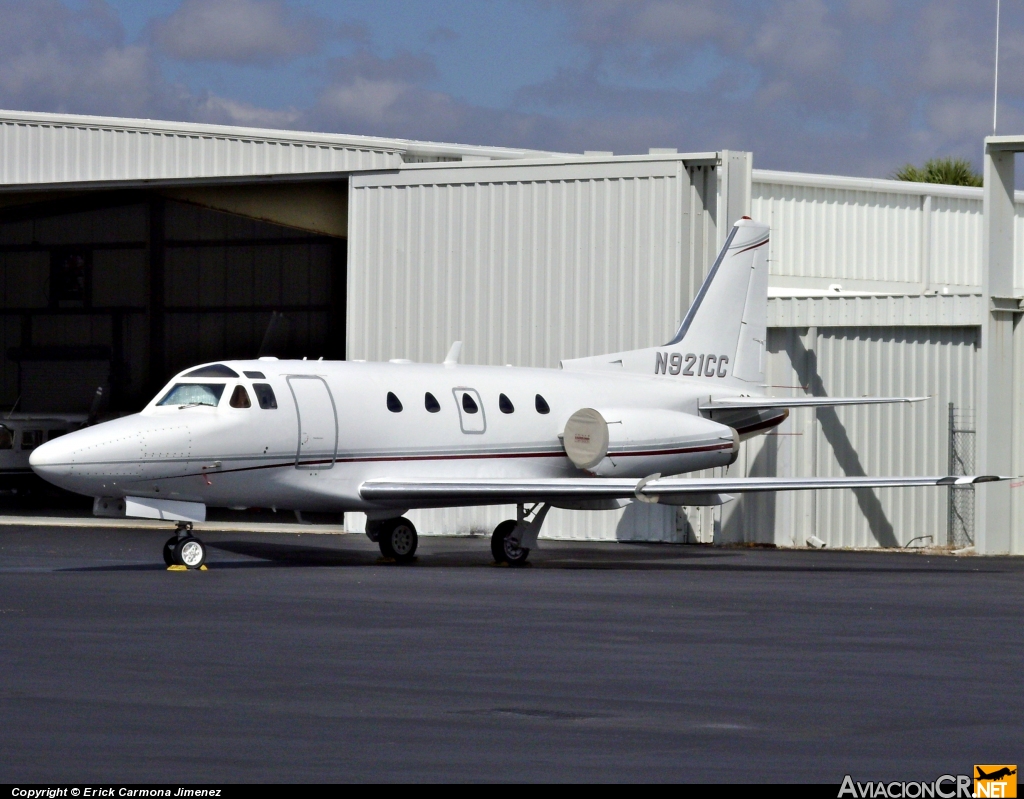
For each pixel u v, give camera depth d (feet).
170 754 93.66
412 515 343.05
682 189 317.42
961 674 130.11
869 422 334.85
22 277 524.11
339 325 462.19
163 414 233.96
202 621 162.20
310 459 244.63
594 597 195.93
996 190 305.32
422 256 347.36
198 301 486.79
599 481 245.04
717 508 331.36
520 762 92.73
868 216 458.09
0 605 177.37
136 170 418.31
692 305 303.27
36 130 430.20
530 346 333.83
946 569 258.78
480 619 167.63
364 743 97.76
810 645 148.66
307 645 143.64
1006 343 307.58
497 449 268.41
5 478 458.50
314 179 359.46
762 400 289.53
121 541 304.30
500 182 337.52
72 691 116.26
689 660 136.98
